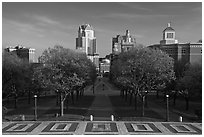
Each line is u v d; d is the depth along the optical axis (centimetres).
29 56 11688
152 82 5500
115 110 6369
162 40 16875
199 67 5975
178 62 7306
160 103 7888
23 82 6425
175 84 6650
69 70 5219
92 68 7975
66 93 5428
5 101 8344
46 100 8831
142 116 5322
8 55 6712
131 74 5438
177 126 4328
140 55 5559
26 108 6762
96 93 11744
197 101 8381
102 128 4141
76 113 5853
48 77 5122
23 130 3953
